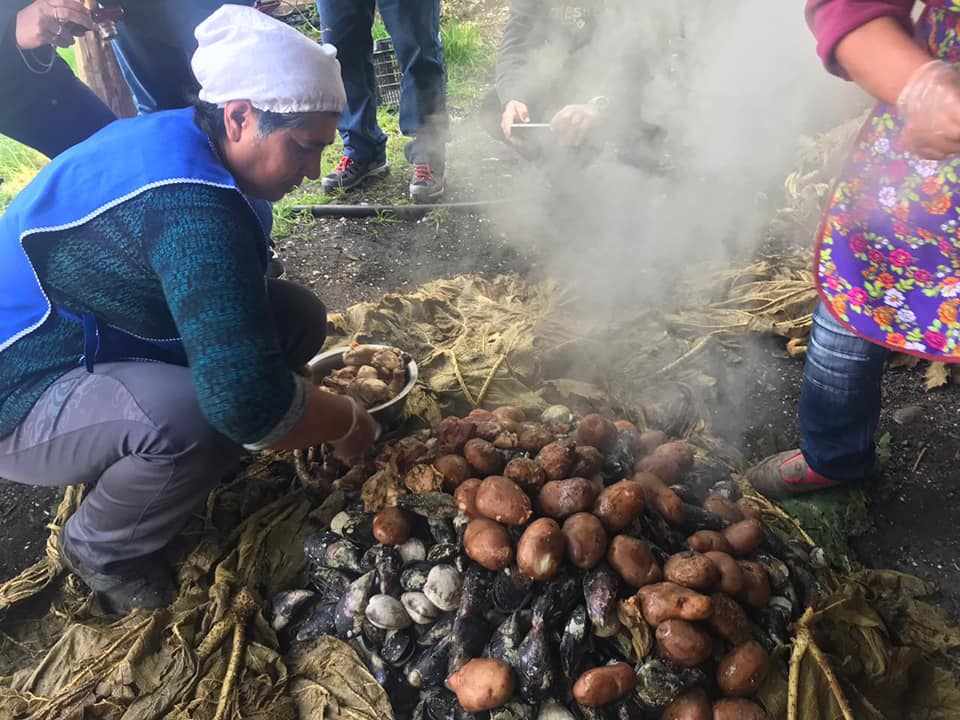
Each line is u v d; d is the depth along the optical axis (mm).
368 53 3779
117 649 1597
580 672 1476
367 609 1543
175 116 1447
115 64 3705
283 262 3430
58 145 2213
